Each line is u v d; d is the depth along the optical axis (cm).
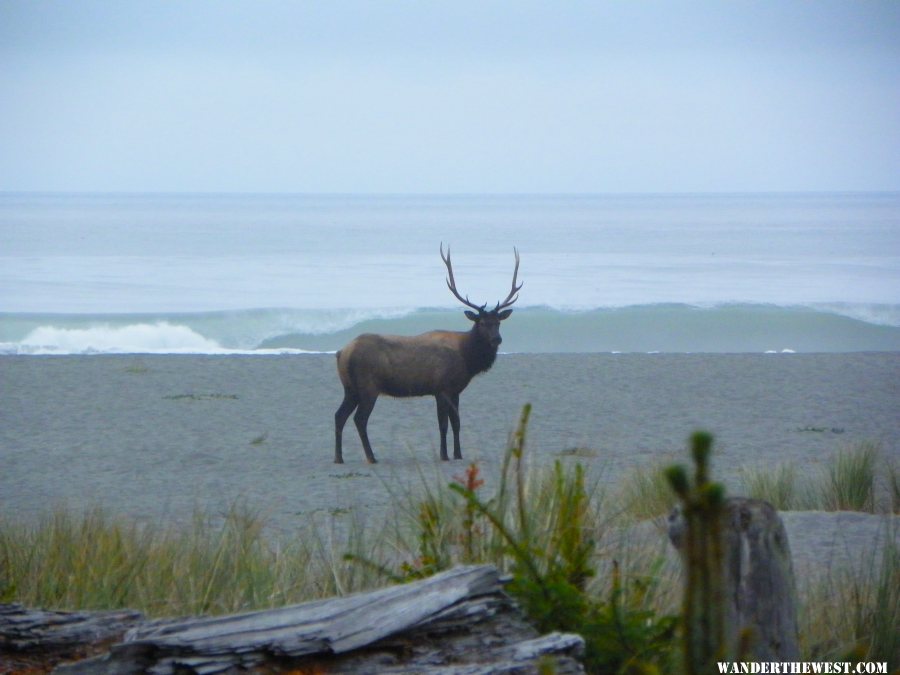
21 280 17988
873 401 7369
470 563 1694
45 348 11394
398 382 5341
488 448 5688
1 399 7419
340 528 3488
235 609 1941
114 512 4112
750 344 12531
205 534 2761
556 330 13050
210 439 6084
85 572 2108
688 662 775
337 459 5362
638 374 8600
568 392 7719
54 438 6109
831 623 1870
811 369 8919
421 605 1352
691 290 17188
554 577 1509
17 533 2780
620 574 1659
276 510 4069
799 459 5269
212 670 1252
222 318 13088
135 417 6806
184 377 8425
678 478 734
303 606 1368
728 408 7081
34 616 1490
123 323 12712
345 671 1277
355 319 13275
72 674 1266
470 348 5406
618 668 1413
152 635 1318
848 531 3192
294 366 9069
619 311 13888
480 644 1341
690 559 770
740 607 1352
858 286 17975
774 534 1373
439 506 1992
